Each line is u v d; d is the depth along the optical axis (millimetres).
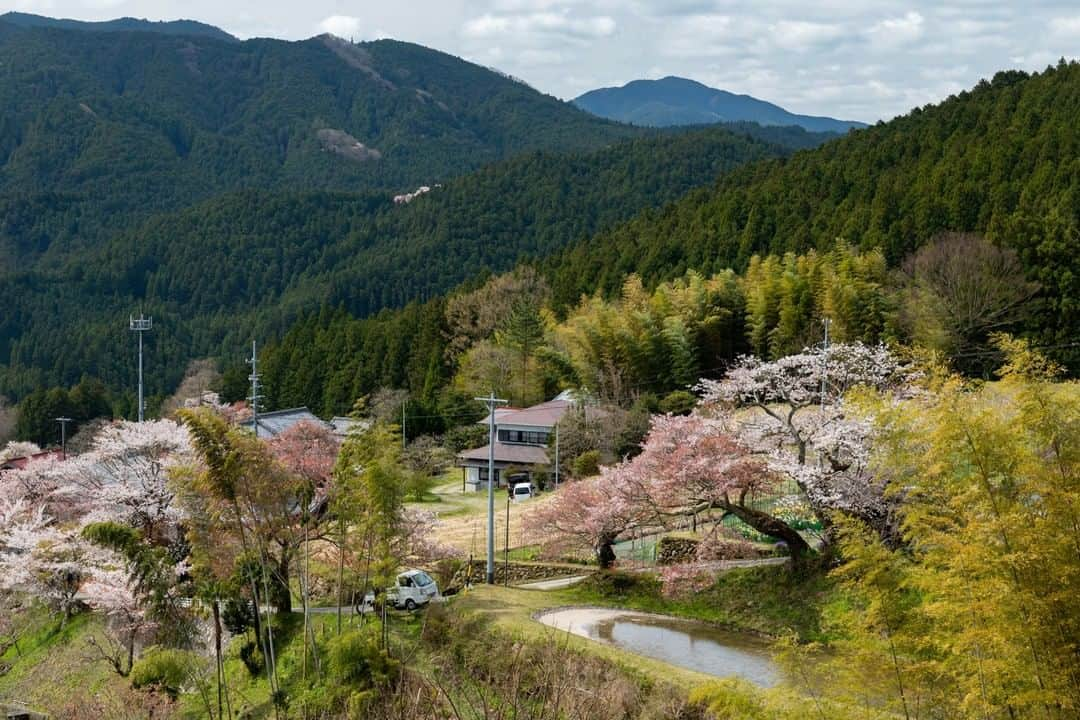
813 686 13867
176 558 27359
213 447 19766
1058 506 10391
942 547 11930
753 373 24469
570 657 17562
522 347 55781
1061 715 9930
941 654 12156
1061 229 44125
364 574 23344
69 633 27609
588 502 25516
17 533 28641
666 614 22438
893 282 45438
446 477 50781
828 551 21734
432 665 19328
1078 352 41594
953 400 12133
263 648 20953
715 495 22422
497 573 28172
